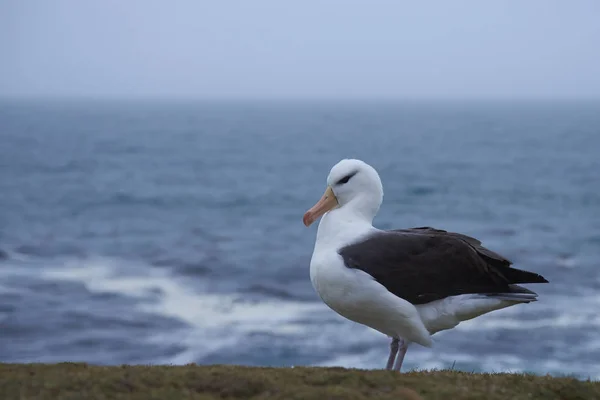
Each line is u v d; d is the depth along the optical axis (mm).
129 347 16453
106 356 15992
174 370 6492
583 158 74062
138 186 52031
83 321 18047
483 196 47469
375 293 7004
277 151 83062
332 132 124375
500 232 34625
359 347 16031
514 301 7180
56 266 24734
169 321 18141
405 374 6758
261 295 20797
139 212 40500
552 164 67938
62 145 88938
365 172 7770
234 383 5910
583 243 31172
